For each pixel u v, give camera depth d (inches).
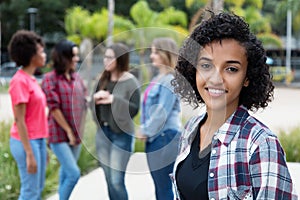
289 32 1428.4
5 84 896.9
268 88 71.3
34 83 158.4
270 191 62.9
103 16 1095.6
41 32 1758.1
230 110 69.6
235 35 68.4
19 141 156.9
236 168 65.8
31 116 156.3
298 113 505.4
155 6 1635.1
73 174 175.5
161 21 1047.0
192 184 70.7
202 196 69.6
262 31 985.5
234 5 849.5
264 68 69.9
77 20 1150.3
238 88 68.6
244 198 65.4
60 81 170.6
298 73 1409.9
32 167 155.3
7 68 1103.6
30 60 156.6
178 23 1060.5
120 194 150.6
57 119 170.7
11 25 1700.3
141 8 1039.0
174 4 1489.9
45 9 1695.4
